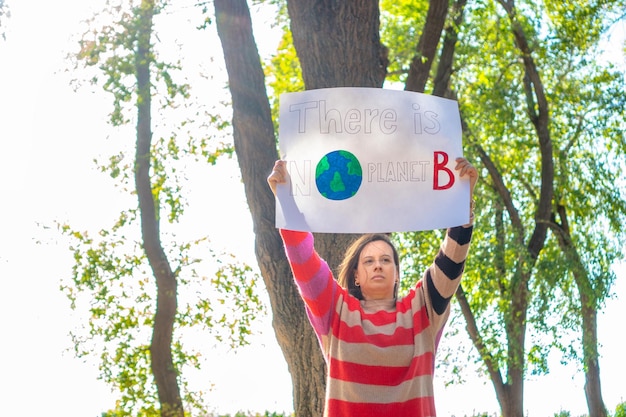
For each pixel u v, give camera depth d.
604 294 17.78
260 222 8.96
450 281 4.01
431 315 4.03
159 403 14.15
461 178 4.19
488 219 18.38
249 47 9.35
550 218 19.44
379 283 4.13
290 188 4.18
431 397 3.93
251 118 9.15
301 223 4.12
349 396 3.87
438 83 14.65
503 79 18.84
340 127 4.21
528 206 19.98
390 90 4.25
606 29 17.73
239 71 9.30
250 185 9.09
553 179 18.61
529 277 17.61
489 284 17.48
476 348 18.02
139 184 13.75
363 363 3.89
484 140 19.14
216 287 14.75
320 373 8.42
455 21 14.88
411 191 4.17
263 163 9.12
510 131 18.64
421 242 18.02
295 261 4.05
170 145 13.99
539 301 17.50
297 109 4.25
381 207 4.15
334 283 4.11
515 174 19.70
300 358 8.53
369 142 4.20
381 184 4.17
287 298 8.70
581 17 17.45
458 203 4.15
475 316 18.00
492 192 18.95
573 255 17.97
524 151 19.64
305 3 8.93
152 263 13.98
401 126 4.22
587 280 17.78
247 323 14.80
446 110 4.27
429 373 3.95
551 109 19.36
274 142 9.27
